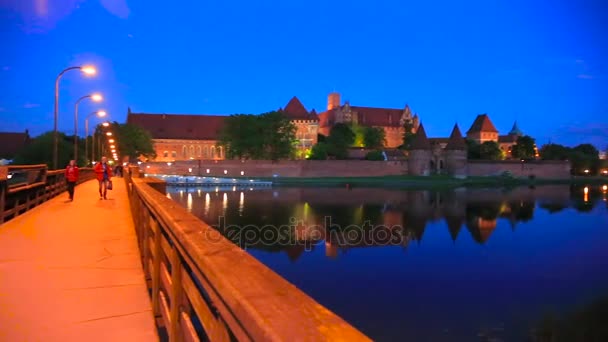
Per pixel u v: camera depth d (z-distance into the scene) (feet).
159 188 45.91
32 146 275.18
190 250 10.95
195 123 556.51
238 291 6.81
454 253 136.87
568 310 84.07
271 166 436.76
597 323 76.74
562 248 148.25
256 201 264.31
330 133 518.37
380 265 117.60
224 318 7.92
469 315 80.89
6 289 24.00
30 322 19.19
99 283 25.38
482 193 334.65
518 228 192.03
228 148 455.63
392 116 646.33
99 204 71.82
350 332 5.05
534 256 135.23
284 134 445.37
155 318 20.15
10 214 53.72
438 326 75.20
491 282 104.53
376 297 91.15
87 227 46.32
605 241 161.79
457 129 452.35
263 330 5.32
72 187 77.97
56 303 21.79
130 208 63.21
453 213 233.14
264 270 8.17
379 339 70.03
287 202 261.65
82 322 19.30
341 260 122.42
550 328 74.95
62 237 40.09
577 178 470.39
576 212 242.78
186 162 416.87
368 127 572.92
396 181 404.77
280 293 6.70
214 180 382.01
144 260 27.96
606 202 285.02
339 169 446.60
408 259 125.80
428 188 368.89
